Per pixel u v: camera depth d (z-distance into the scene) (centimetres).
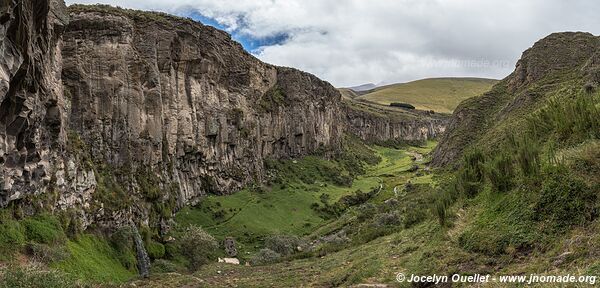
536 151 2352
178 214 6844
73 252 3581
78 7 5662
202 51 7994
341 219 7919
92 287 2734
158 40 6675
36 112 3347
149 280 3378
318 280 3028
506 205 2328
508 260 1958
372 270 2812
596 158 2080
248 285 3153
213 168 8381
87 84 5266
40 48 3241
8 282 2225
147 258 4894
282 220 8319
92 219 4456
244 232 7175
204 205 7644
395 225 5078
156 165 6291
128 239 4691
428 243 2881
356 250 4044
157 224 5819
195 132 7631
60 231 3550
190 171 7600
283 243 6253
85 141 5122
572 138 2534
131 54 5975
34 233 3262
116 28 5775
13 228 3070
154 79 6256
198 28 8025
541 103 7819
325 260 4031
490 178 2658
